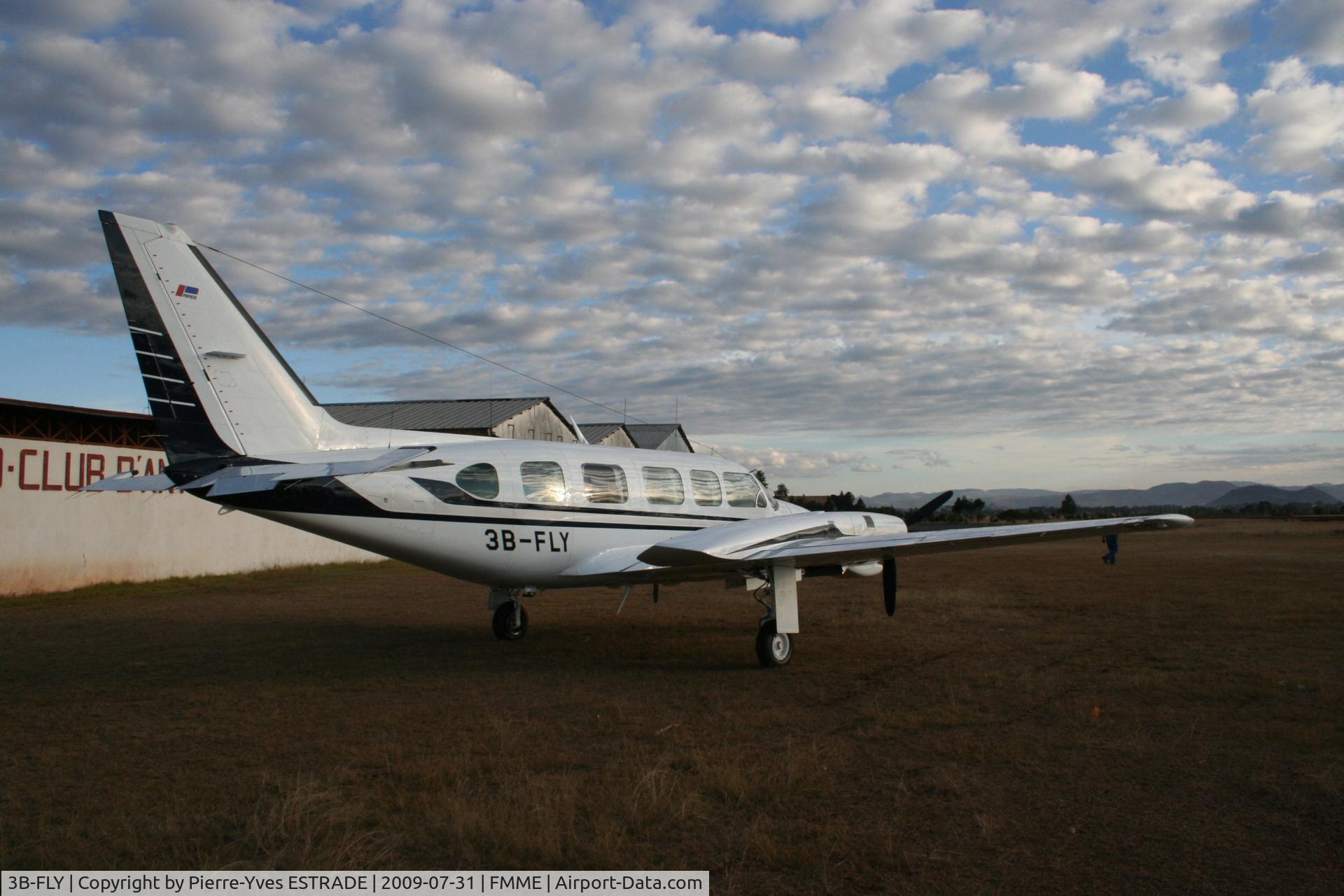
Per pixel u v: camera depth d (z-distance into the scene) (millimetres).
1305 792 4965
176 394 8875
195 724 6703
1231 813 4629
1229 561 25641
